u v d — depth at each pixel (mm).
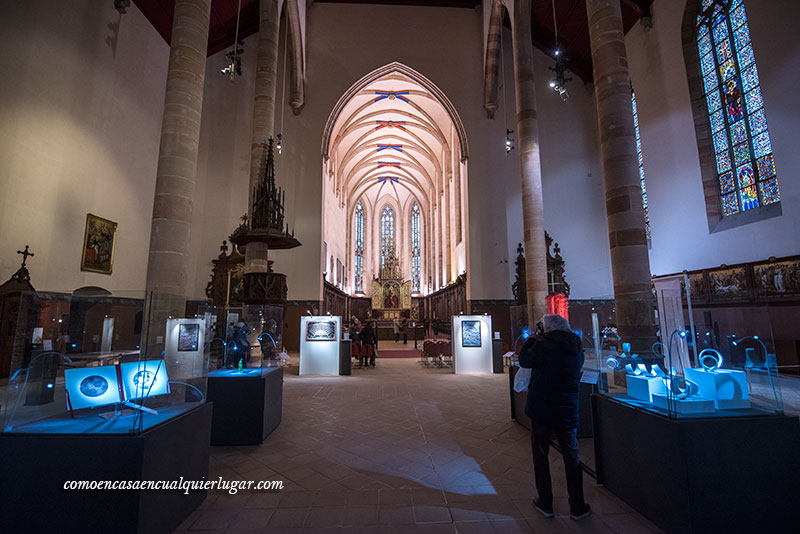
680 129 13031
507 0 13602
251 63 17344
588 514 2951
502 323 16750
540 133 18078
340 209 28484
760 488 2504
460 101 18094
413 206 39094
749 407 2736
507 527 2809
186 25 6547
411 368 11977
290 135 17094
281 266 16344
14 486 2303
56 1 9656
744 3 10625
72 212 10070
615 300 4699
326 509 3088
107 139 11336
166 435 2629
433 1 18453
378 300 34781
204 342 3320
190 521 2879
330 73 17703
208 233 16375
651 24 14250
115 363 2568
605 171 6719
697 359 3080
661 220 13609
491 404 6852
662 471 2686
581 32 16688
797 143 9438
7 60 8469
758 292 2758
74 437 2348
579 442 4855
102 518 2277
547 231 17469
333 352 10406
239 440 4645
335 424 5566
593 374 4375
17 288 8312
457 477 3729
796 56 9422
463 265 21562
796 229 9500
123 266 11969
